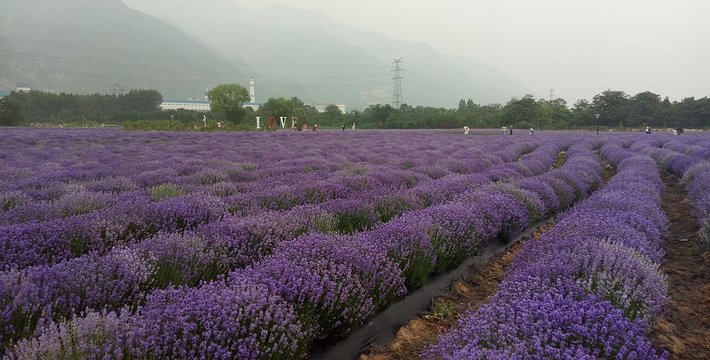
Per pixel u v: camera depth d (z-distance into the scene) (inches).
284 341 123.5
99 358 104.0
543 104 3732.8
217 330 116.6
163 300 129.6
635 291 145.6
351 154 771.4
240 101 3004.4
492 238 291.9
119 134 1368.1
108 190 363.6
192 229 245.8
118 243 211.3
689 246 290.0
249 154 749.3
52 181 386.6
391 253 203.0
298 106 4215.1
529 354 109.3
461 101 4313.5
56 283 141.2
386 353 159.5
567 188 406.6
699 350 157.2
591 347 115.7
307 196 342.0
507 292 148.9
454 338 121.7
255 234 215.2
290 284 150.1
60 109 3777.1
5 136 1071.0
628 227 228.7
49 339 105.3
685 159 613.9
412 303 198.1
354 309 156.4
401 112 3385.8
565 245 197.8
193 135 1427.2
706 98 3299.7
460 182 401.4
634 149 1011.3
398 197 317.4
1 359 110.5
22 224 206.1
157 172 447.2
